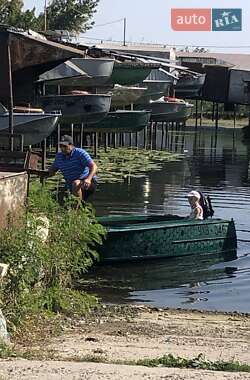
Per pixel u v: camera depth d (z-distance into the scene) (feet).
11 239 35.76
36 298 36.70
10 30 94.89
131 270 53.83
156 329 37.76
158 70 168.55
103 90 136.67
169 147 170.19
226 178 113.60
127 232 54.65
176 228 57.26
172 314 42.63
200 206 63.41
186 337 36.04
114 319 39.83
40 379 23.66
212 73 232.53
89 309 41.37
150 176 111.34
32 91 109.09
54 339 33.40
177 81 198.39
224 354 31.94
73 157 50.06
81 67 126.72
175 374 25.18
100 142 155.12
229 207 83.61
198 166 130.31
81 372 25.02
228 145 181.68
